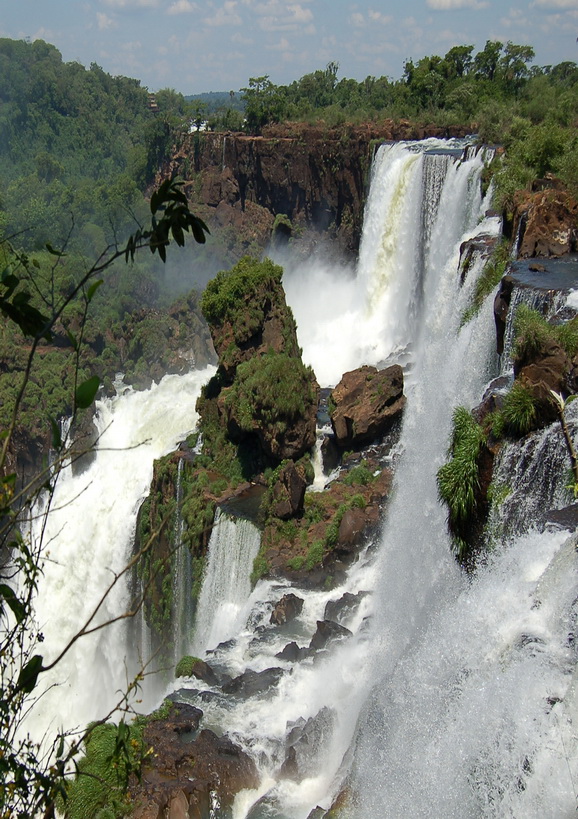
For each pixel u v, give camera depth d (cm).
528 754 1720
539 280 3544
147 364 7756
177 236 853
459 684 2042
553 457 2539
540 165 4906
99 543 5666
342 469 4294
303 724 2761
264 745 2702
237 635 3475
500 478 2753
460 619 2222
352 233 8200
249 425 4419
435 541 3131
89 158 13388
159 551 4675
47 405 6838
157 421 6981
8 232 8938
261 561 3916
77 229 9019
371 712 2245
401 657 2488
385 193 6425
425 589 3075
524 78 9612
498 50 9656
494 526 2714
